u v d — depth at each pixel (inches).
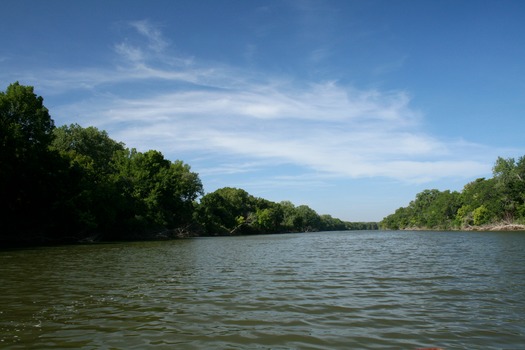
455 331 335.6
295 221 7426.2
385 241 2194.9
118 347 296.4
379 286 570.6
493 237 2282.2
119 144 3705.7
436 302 454.0
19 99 1895.9
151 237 2987.2
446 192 6003.9
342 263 917.8
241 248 1609.3
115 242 2288.4
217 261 994.7
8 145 1704.0
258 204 6569.9
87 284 601.9
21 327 353.1
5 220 1935.3
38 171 1856.5
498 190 3873.0
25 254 1259.2
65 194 2073.1
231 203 5659.5
